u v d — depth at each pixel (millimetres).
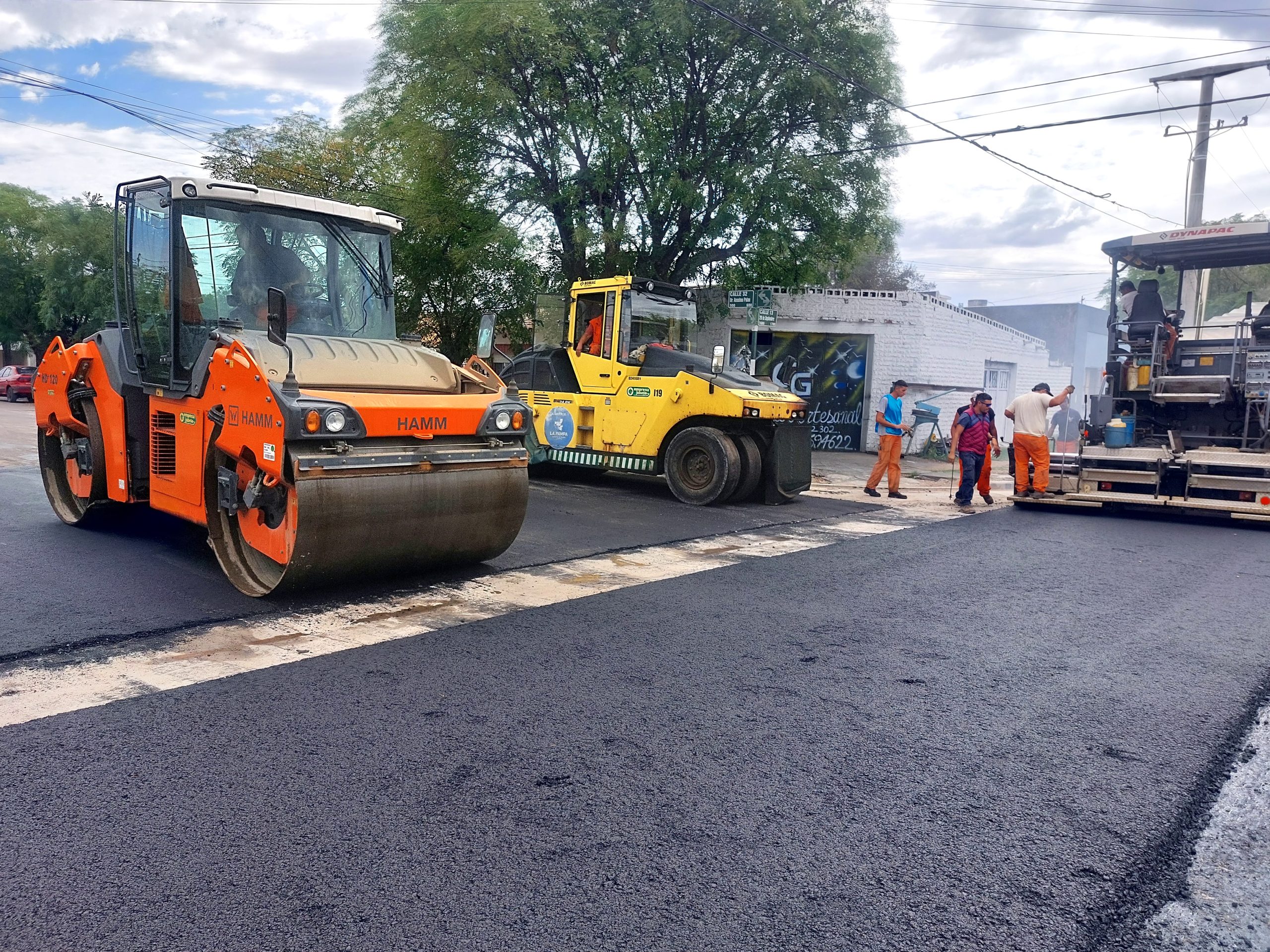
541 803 3299
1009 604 6547
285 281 6672
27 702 4137
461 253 16875
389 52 17266
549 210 17109
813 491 13391
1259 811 3412
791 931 2576
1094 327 39156
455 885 2760
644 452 11891
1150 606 6574
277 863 2859
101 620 5359
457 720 4059
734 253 17719
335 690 4398
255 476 5859
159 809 3191
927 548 8797
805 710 4309
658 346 12266
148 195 6742
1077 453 11852
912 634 5684
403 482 5906
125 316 7152
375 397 5938
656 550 8250
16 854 2881
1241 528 10586
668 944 2498
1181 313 12320
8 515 8688
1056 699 4559
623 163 16203
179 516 6922
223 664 4719
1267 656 5367
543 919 2600
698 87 16578
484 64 15797
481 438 6547
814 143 17234
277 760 3607
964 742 3986
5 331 39531
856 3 16625
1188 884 2902
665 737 3941
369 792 3354
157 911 2594
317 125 26062
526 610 5941
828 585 7012
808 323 19734
